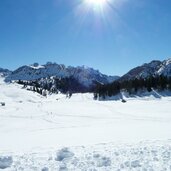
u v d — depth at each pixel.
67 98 181.62
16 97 177.00
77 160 10.47
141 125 28.86
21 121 49.03
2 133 27.59
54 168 9.48
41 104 110.62
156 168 9.01
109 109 77.62
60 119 52.00
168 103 92.56
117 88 147.62
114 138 18.17
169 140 15.53
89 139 18.33
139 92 139.12
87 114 63.47
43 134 23.38
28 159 10.97
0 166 9.90
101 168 9.29
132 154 11.36
